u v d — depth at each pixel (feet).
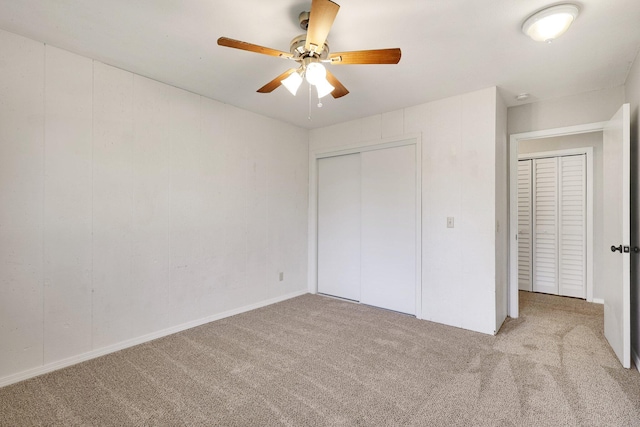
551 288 14.67
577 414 5.87
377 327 10.27
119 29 6.74
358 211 13.38
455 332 9.84
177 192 9.87
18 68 6.98
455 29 6.62
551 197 14.61
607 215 9.11
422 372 7.40
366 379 7.11
